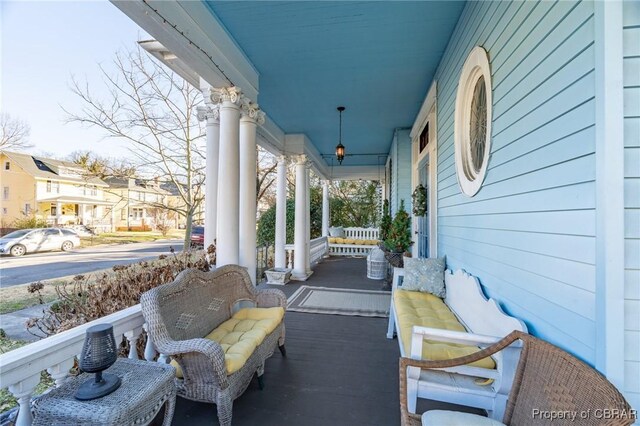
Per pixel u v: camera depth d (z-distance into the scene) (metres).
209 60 2.63
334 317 3.90
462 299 2.57
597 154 1.08
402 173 6.25
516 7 1.71
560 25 1.31
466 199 2.68
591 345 1.12
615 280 1.04
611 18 1.04
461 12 2.70
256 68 3.69
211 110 3.80
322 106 5.00
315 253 8.80
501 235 1.92
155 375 1.55
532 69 1.54
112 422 1.24
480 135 2.49
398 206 6.21
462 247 2.80
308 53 3.36
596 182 1.09
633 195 1.04
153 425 1.87
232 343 2.15
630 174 1.04
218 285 2.61
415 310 2.74
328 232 11.55
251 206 3.66
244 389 2.02
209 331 2.36
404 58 3.51
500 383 1.58
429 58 3.52
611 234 1.04
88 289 2.35
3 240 10.41
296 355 2.82
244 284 2.87
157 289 1.98
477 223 2.38
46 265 8.30
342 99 4.68
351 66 3.66
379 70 3.78
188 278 2.27
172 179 6.59
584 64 1.15
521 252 1.66
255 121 3.69
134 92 6.05
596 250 1.09
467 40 2.56
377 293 5.12
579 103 1.18
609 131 1.04
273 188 13.73
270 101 4.79
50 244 11.54
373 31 2.97
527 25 1.59
